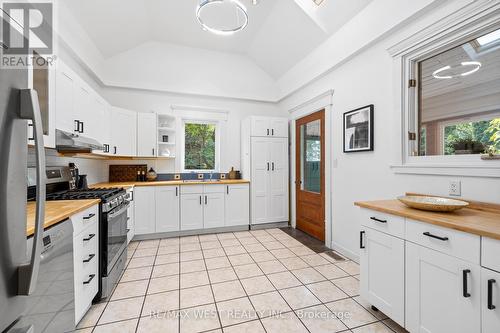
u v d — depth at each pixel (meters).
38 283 1.03
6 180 0.65
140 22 3.18
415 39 1.90
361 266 1.80
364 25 2.38
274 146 4.14
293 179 4.13
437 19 1.76
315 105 3.40
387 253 1.56
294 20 2.99
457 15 1.62
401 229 1.46
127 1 2.69
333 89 2.99
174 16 3.17
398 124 2.07
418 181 1.93
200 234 3.73
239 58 4.24
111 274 2.01
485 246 1.05
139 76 3.86
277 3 2.91
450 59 1.78
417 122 2.02
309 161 3.70
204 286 2.12
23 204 0.71
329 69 3.00
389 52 2.14
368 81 2.44
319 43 3.05
